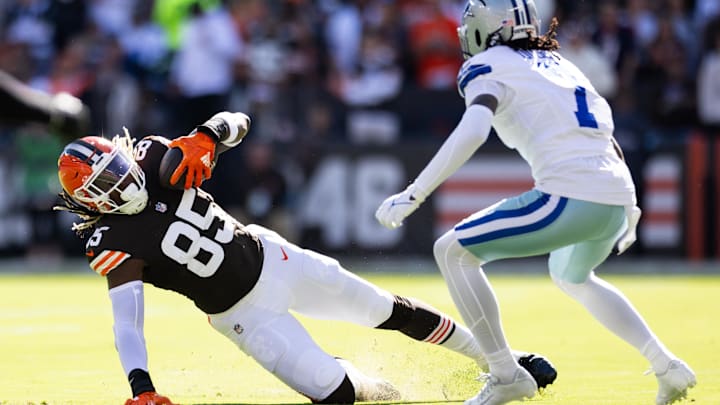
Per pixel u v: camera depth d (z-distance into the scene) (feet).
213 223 53.52
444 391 58.13
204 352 74.28
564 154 50.39
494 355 51.70
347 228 154.51
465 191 154.10
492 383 52.06
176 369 67.46
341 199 154.51
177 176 52.21
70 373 66.54
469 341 58.29
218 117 54.70
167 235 52.26
